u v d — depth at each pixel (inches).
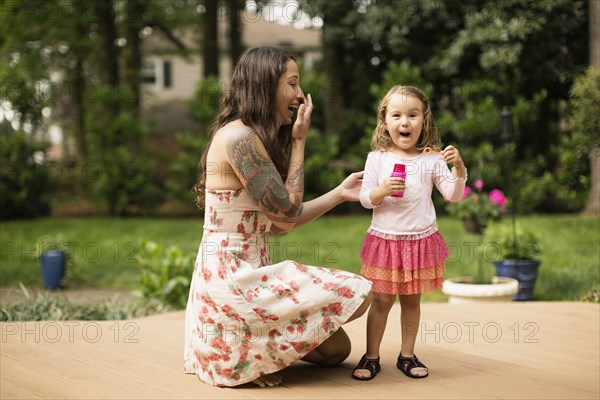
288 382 92.0
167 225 408.8
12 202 451.5
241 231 89.5
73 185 613.9
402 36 423.8
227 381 88.7
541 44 367.9
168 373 96.4
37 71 444.5
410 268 91.0
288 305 86.0
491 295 166.4
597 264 220.5
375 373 94.4
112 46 541.3
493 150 389.4
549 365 102.1
